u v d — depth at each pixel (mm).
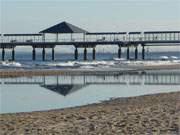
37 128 25203
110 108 35312
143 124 25172
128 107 35375
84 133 23109
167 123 25156
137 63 132375
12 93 56219
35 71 96250
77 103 44750
